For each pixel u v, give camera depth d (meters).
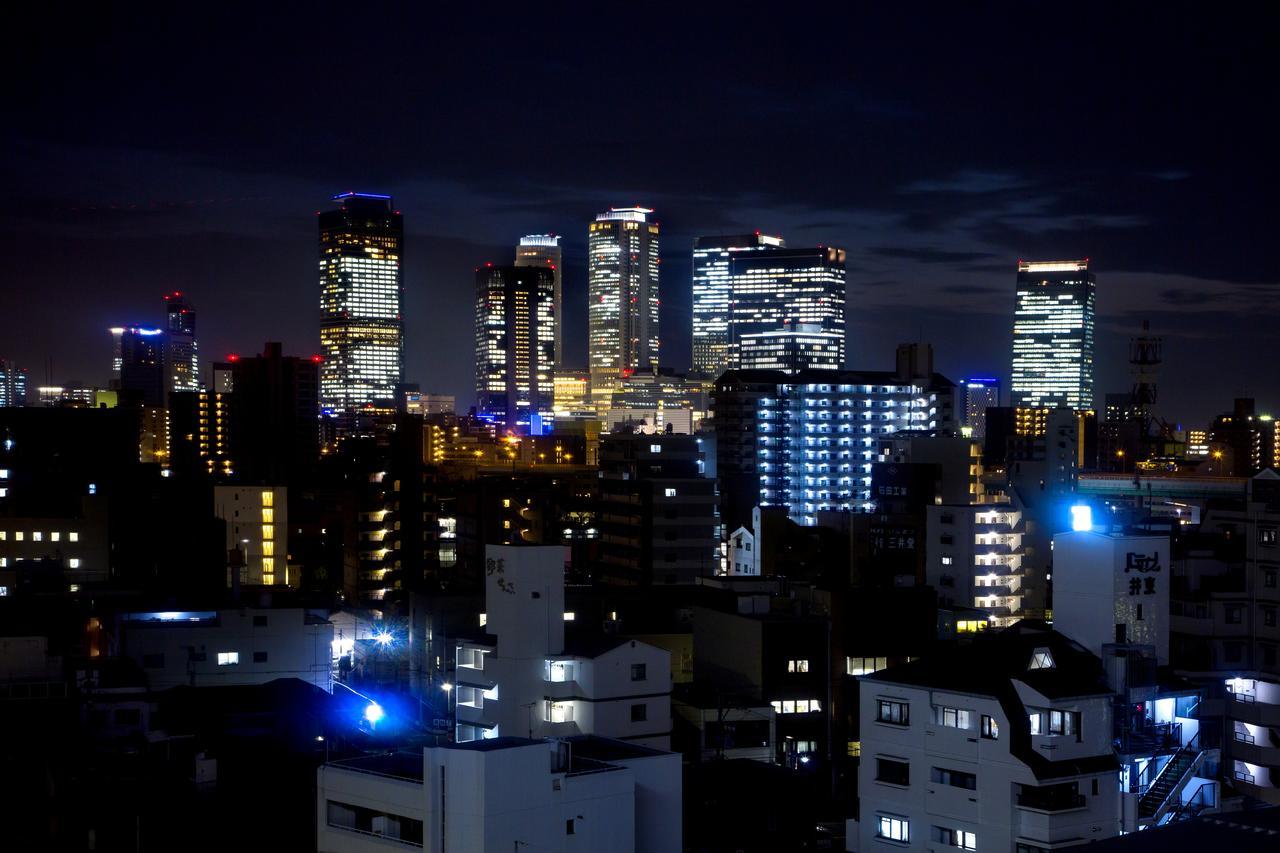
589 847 52.78
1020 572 143.12
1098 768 57.50
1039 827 56.38
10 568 132.25
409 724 82.50
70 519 145.62
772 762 83.06
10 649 80.38
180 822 59.09
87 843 58.56
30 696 76.38
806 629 92.12
